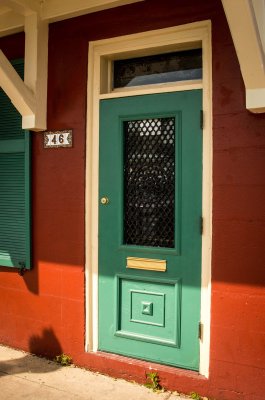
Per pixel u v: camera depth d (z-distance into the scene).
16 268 3.72
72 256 3.40
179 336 3.01
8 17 3.57
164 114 3.04
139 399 2.87
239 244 2.74
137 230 3.20
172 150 3.06
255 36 2.32
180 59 3.14
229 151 2.77
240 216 2.73
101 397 2.91
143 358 3.16
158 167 3.11
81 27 3.31
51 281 3.52
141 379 3.09
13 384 3.10
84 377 3.20
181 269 3.00
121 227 3.21
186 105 2.96
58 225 3.47
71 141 3.37
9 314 3.78
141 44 3.12
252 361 2.71
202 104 2.91
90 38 3.29
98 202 3.31
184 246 2.98
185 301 2.99
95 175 3.32
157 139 3.11
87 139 3.31
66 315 3.44
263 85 2.50
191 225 2.95
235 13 2.27
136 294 3.19
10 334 3.78
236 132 2.75
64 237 3.44
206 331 2.91
